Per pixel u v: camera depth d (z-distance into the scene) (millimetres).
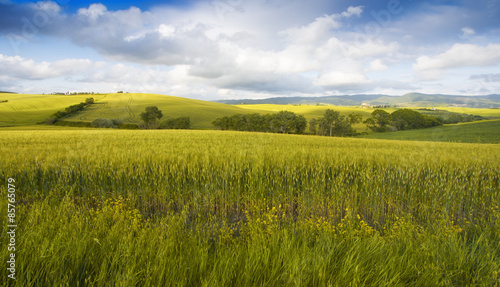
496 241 2828
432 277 2096
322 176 5367
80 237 2277
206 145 11414
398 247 2492
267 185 5102
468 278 2232
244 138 17672
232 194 4801
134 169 5691
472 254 2428
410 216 3811
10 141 12977
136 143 12062
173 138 16391
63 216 2734
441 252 2447
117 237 2377
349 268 2029
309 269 1943
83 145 10555
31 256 1964
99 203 4305
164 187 4871
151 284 1798
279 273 1970
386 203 4992
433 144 19344
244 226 3248
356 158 7102
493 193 5066
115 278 1795
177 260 2014
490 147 16125
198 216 3920
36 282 1768
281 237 2604
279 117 64000
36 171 5234
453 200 4738
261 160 6203
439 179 5770
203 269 1979
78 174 5289
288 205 4637
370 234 3033
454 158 7613
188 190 5102
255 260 2078
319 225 3061
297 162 6344
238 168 5730
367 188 5133
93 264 2008
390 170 6043
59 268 1890
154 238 2314
